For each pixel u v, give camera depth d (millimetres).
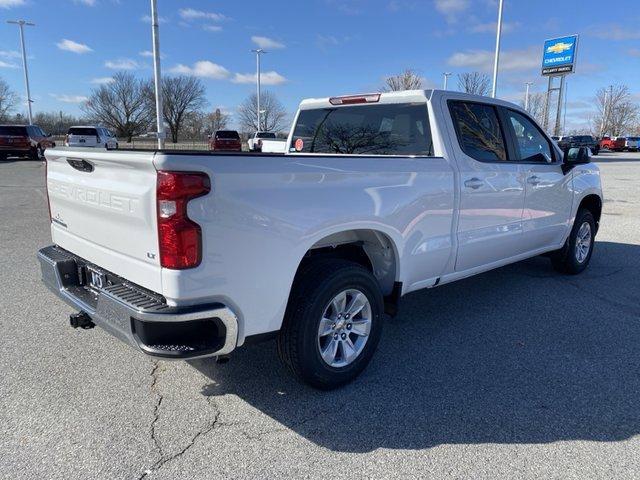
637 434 2934
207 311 2627
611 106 88500
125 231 2824
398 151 4355
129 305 2646
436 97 4121
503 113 4723
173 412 3100
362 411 3139
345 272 3242
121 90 77625
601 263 6867
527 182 4879
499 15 21719
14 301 4973
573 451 2770
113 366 3664
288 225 2908
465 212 4188
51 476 2516
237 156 2662
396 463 2658
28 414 3045
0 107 76875
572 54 34656
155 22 24750
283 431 2926
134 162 2611
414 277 3881
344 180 3209
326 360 3281
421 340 4223
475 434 2916
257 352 3928
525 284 5812
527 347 4105
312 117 5184
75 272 3498
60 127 78812
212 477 2537
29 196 12719
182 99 79688
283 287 2947
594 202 6348
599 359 3898
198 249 2568
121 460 2648
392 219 3529
